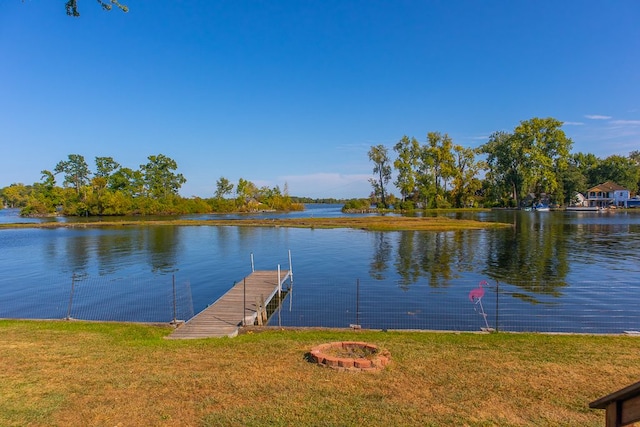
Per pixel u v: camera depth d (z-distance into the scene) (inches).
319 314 608.4
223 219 3097.9
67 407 238.1
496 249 1257.4
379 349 323.6
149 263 1145.4
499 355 332.8
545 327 515.8
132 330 462.9
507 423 216.2
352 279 861.2
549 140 3348.9
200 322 515.8
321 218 2908.5
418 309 614.2
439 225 2057.1
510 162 3503.9
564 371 294.2
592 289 724.7
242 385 267.6
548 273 883.4
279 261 1141.1
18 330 452.1
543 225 2043.6
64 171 4237.2
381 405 235.6
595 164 4298.7
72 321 510.3
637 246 1288.1
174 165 4655.5
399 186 3941.9
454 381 272.4
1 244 1588.3
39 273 1012.5
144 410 233.6
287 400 243.4
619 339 394.6
